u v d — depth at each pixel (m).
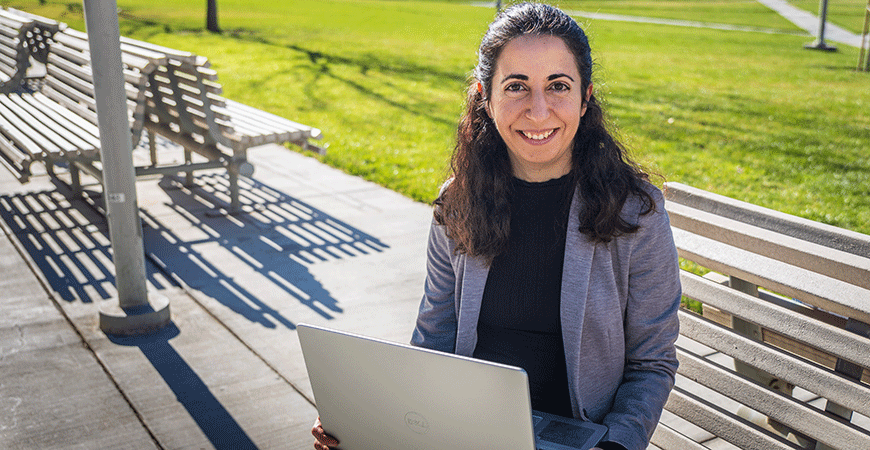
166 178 7.23
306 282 4.80
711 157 8.51
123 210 4.02
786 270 2.03
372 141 8.91
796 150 8.93
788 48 21.47
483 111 1.88
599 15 31.97
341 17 28.52
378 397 1.66
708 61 18.20
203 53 17.48
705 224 2.29
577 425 1.74
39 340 3.98
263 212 6.25
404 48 19.42
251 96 12.29
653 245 1.73
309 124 9.99
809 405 1.98
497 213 1.80
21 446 3.08
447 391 1.55
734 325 2.60
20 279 4.77
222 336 4.06
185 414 3.33
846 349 1.84
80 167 6.14
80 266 4.97
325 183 7.13
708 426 2.22
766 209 2.23
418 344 2.02
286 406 3.41
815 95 13.31
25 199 6.44
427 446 1.65
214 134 5.92
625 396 1.77
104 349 3.90
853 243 1.96
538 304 1.83
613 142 1.78
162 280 4.84
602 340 1.77
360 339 1.61
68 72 7.00
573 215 1.74
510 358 1.88
